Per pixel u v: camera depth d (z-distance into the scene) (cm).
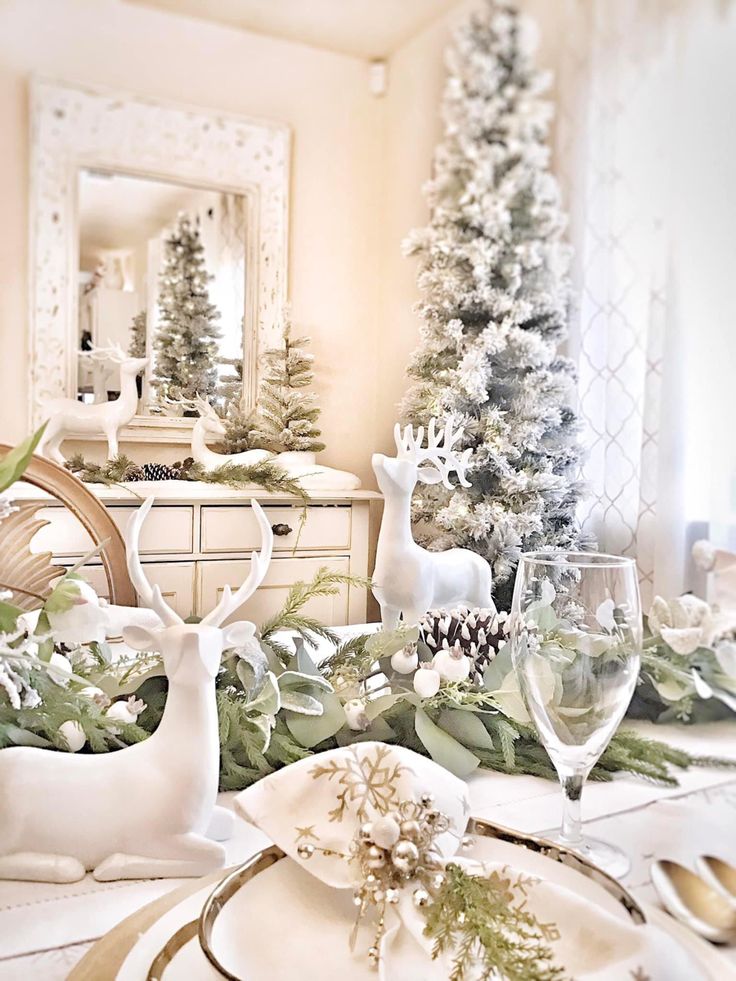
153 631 42
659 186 81
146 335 77
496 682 55
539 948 26
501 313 81
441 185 86
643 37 84
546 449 79
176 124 75
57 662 50
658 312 79
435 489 78
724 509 72
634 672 41
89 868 40
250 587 45
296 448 81
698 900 32
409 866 29
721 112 80
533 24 85
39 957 32
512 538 76
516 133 86
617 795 46
